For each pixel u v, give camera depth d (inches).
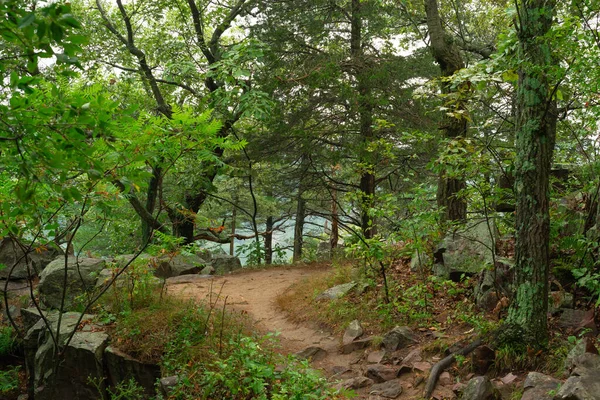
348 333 297.1
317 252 925.8
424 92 336.5
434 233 326.0
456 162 292.2
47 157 131.9
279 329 335.0
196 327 291.9
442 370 232.2
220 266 671.1
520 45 233.8
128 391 261.6
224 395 230.5
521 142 233.5
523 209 232.8
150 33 796.0
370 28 687.1
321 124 739.4
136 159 170.9
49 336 301.4
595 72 221.3
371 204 372.8
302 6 689.6
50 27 105.6
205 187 533.3
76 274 380.8
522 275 232.7
